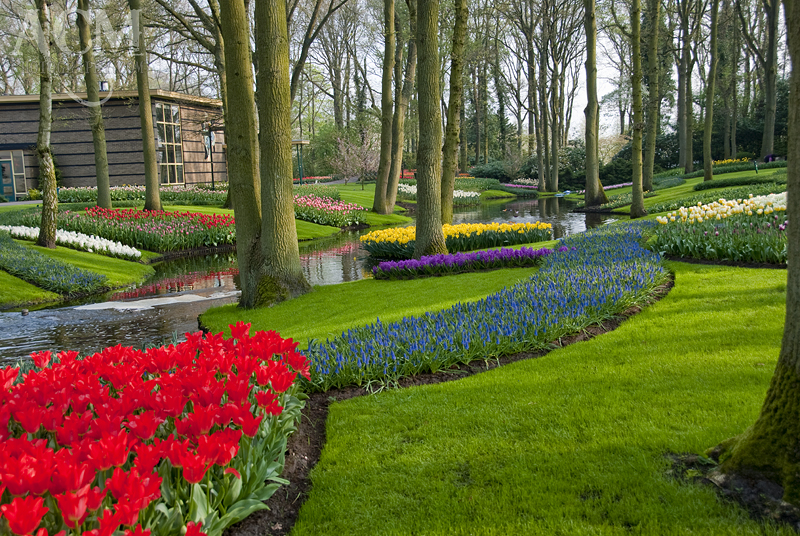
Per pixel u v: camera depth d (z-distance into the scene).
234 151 9.83
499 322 5.95
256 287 9.99
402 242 16.09
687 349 5.16
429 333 5.81
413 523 2.98
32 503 1.78
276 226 9.95
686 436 3.50
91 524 2.23
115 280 14.18
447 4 23.94
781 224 9.14
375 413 4.46
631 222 15.77
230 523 2.81
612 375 4.73
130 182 35.59
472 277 10.91
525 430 3.88
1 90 41.69
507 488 3.20
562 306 6.40
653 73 26.81
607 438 3.62
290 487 3.44
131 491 2.00
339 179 59.97
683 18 31.11
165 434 3.12
